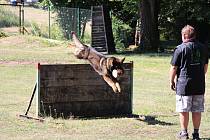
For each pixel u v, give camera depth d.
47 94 18.83
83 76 19.22
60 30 67.25
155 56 49.12
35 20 75.00
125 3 67.88
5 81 30.09
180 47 14.91
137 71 37.28
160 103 22.97
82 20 63.69
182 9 65.00
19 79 31.11
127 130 16.97
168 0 65.00
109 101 19.70
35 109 20.41
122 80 19.81
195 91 14.88
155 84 30.28
